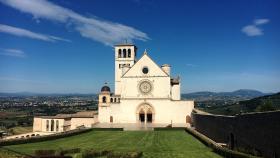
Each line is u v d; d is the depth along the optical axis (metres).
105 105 93.12
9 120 178.88
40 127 98.88
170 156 41.69
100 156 41.31
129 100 92.38
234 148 42.88
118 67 104.75
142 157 41.06
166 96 90.94
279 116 30.88
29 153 41.62
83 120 99.00
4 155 38.88
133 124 89.56
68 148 45.75
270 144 32.94
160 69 91.81
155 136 66.88
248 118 39.28
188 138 63.12
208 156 41.00
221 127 51.97
